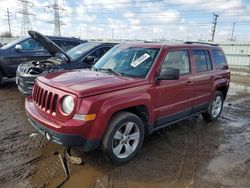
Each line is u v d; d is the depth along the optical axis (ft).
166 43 15.01
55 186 10.00
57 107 10.66
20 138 14.28
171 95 13.99
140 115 12.91
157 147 14.14
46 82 11.87
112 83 11.35
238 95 31.91
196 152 13.82
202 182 10.82
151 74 12.78
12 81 30.91
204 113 18.78
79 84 11.05
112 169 11.50
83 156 12.39
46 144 13.56
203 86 16.93
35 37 22.65
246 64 80.69
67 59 21.62
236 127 18.63
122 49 15.28
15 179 10.32
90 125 10.35
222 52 20.01
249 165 12.59
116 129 11.25
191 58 15.81
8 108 19.89
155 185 10.48
